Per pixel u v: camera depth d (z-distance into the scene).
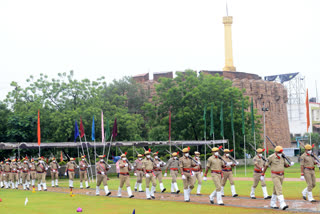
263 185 18.17
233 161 19.62
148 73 102.62
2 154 51.88
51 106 57.88
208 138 61.31
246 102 62.78
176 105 63.16
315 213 13.63
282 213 13.84
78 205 17.89
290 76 130.50
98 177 22.42
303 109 131.38
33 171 28.52
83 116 54.28
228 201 17.77
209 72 96.44
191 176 18.33
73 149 54.88
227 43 107.31
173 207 16.28
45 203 19.11
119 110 66.94
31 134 51.28
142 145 46.62
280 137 101.12
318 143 115.50
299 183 26.81
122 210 15.81
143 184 29.52
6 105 55.03
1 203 19.62
